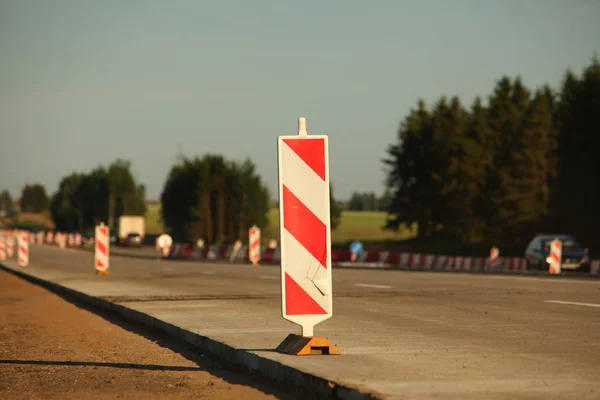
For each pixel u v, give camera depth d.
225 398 17.81
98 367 23.16
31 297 55.53
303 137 20.58
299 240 20.73
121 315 39.94
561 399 15.39
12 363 24.56
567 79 177.50
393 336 26.05
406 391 16.00
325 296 20.95
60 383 20.50
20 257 99.56
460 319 31.69
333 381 16.95
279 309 37.03
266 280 65.00
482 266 98.56
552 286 52.25
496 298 42.00
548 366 19.55
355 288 51.22
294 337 21.84
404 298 42.59
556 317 32.12
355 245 120.00
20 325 36.78
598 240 149.62
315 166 20.59
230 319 32.19
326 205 20.67
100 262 75.88
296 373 18.64
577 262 85.50
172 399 17.86
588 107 150.25
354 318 32.38
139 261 128.75
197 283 60.75
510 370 18.86
